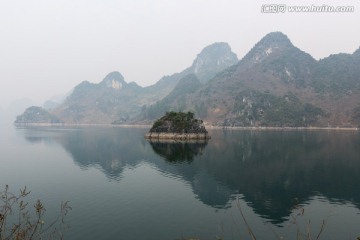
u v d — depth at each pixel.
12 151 112.94
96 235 31.56
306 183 57.59
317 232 33.59
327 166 77.00
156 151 111.44
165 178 62.41
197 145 134.12
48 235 30.86
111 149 119.00
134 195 48.12
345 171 69.88
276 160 87.62
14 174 66.56
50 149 119.75
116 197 46.88
